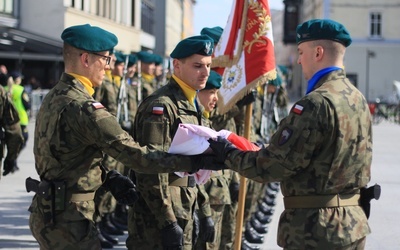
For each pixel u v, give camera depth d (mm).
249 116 5707
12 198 9484
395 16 50031
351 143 3525
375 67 50469
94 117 3732
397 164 14445
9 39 22547
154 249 4480
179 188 4492
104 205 7117
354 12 50344
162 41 59594
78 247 3809
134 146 3775
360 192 3656
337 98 3512
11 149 6664
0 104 6469
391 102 35438
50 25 28641
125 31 37375
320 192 3502
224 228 6023
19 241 7117
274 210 9438
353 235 3492
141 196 4469
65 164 3814
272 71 5582
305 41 3688
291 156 3449
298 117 3473
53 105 3834
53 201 3795
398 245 7383
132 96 9133
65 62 3961
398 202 9906
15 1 28547
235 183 6066
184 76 4559
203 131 3791
